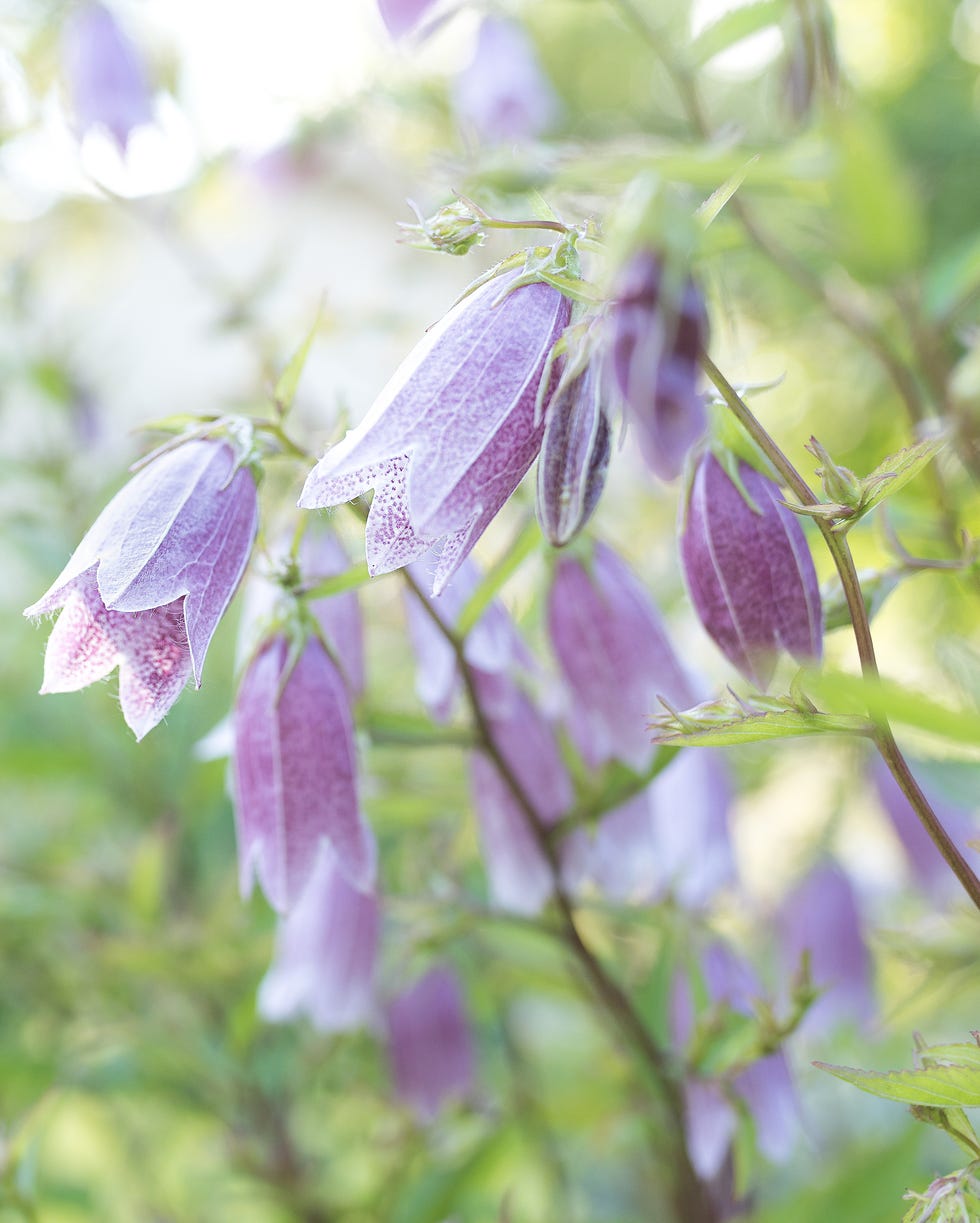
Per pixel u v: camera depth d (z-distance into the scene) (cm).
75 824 87
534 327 46
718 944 61
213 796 77
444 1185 64
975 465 58
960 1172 45
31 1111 61
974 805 62
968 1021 73
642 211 44
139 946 69
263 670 53
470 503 46
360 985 60
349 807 53
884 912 75
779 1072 59
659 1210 68
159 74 92
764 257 64
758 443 46
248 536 49
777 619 48
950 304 62
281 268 91
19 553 88
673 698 56
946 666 54
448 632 54
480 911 60
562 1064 78
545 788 57
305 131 90
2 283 97
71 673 48
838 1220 58
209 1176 78
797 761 72
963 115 124
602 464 45
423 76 86
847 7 116
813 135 55
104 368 99
